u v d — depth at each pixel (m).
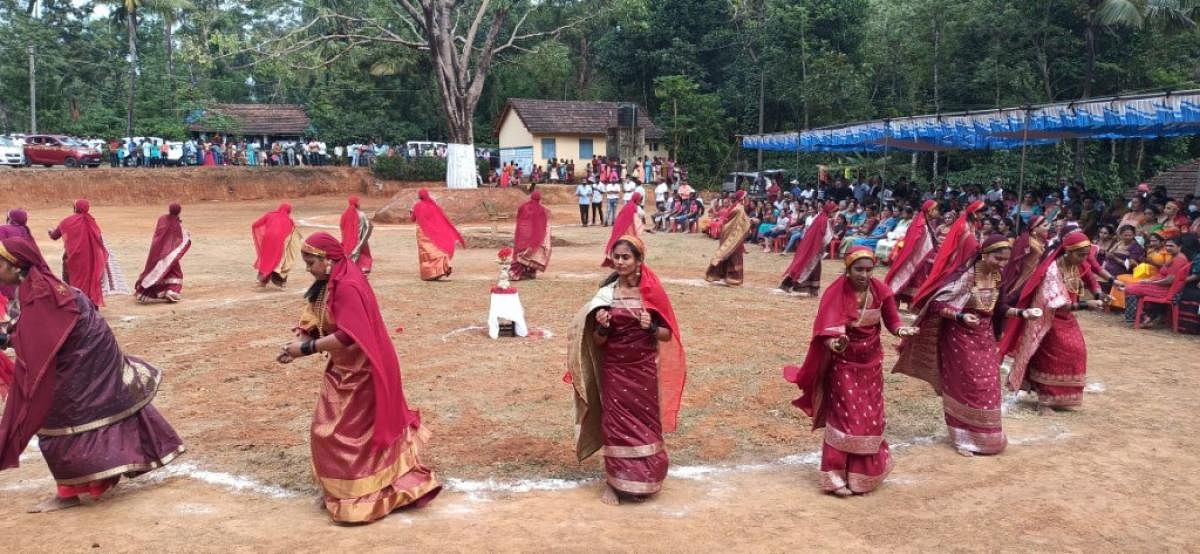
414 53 38.88
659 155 46.59
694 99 43.59
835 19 39.41
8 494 5.76
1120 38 27.84
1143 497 5.62
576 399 5.62
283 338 10.47
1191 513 5.36
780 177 34.53
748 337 10.74
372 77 50.41
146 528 5.05
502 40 46.97
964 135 22.23
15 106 44.97
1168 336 11.01
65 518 5.23
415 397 7.88
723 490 5.73
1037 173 30.48
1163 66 29.02
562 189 39.50
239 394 8.05
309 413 7.46
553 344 10.16
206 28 30.30
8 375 6.94
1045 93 29.33
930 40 33.06
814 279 14.11
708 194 39.22
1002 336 7.86
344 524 5.08
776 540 4.90
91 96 47.72
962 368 6.54
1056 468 6.20
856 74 37.56
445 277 15.63
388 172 42.44
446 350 9.80
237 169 39.38
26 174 32.78
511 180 41.41
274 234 14.27
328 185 41.62
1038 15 28.58
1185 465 6.25
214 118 46.34
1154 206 14.42
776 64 40.81
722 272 15.42
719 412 7.54
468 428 6.99
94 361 5.29
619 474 5.38
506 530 5.00
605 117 46.38
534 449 6.49
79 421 5.25
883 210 20.33
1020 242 7.85
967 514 5.32
